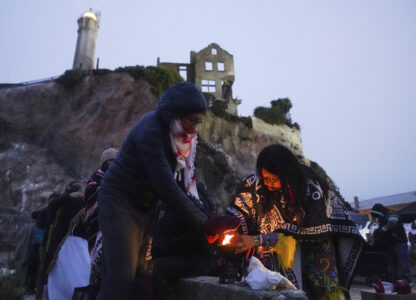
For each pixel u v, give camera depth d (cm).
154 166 163
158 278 197
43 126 2350
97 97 2352
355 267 198
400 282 304
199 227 166
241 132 2830
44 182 2081
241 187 230
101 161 302
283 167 192
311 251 204
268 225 218
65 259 320
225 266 195
